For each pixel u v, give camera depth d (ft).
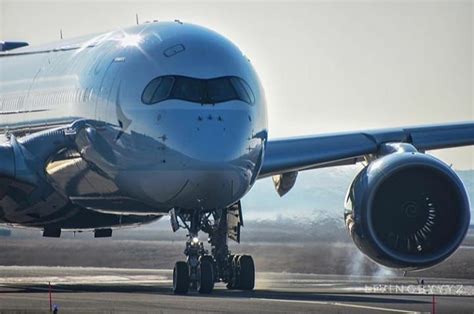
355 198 388.57
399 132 419.33
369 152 416.67
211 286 376.27
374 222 390.01
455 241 387.75
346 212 392.27
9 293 397.60
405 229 390.42
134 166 376.68
